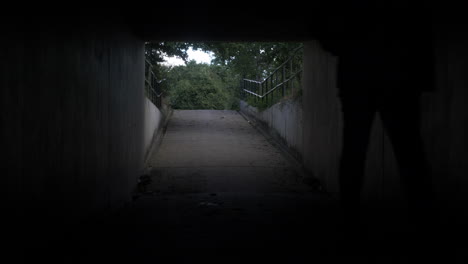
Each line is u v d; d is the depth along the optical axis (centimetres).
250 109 1723
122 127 641
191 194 712
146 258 303
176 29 739
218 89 2989
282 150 1119
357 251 312
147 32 766
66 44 372
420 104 390
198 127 1491
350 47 375
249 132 1414
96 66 480
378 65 362
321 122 791
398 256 297
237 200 627
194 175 891
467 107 332
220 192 766
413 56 377
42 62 317
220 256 305
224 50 1517
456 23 348
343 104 363
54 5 343
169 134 1343
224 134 1362
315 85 828
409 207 358
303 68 927
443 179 365
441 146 369
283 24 698
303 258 296
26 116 288
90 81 454
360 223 338
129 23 689
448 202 356
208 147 1162
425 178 351
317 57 813
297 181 859
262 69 1755
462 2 340
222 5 595
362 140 347
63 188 364
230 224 437
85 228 420
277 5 590
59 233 353
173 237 372
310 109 868
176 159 1023
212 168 947
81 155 419
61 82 359
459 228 339
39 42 311
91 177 459
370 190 532
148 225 437
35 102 303
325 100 761
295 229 406
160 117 1408
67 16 376
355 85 360
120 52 621
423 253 304
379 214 500
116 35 588
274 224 435
